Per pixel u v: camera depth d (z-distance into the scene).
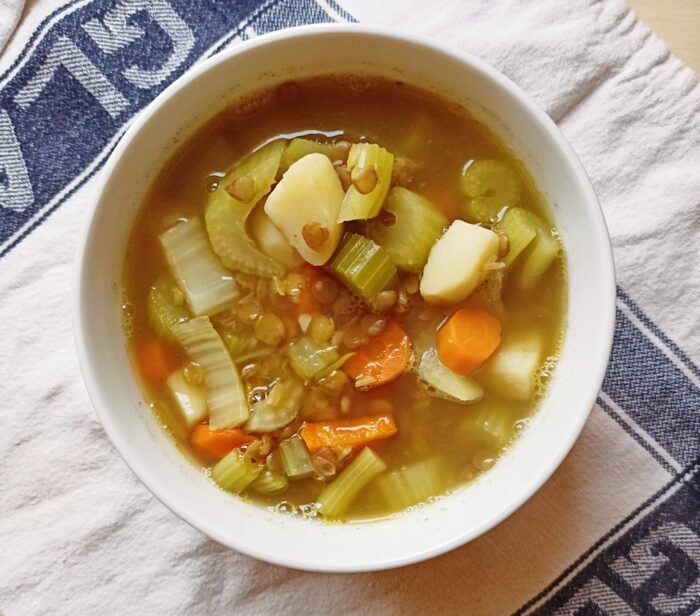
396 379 0.24
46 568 0.25
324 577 0.25
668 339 0.25
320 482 0.24
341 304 0.23
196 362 0.24
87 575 0.25
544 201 0.23
